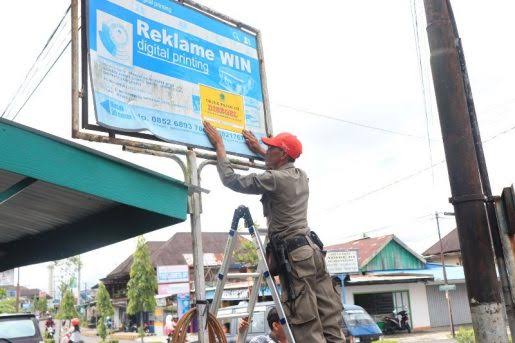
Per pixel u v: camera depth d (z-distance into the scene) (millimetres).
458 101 3963
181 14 4969
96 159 3098
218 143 3932
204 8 5207
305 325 3180
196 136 4730
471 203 3748
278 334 4473
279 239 3363
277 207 3436
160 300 34250
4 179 3486
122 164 3219
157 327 35188
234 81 5320
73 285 46625
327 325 3342
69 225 4629
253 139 5211
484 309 3580
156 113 4500
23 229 4867
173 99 4668
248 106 5402
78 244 4754
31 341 11586
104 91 4133
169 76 4695
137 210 4023
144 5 4652
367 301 26734
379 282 25484
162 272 19969
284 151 3613
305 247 3289
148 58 4562
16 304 40219
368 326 14508
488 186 3953
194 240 4375
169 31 4809
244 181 3453
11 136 2754
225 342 3770
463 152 3857
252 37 5695
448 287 24062
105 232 4379
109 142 4102
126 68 4363
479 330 3586
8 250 5504
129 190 3236
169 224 3838
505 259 3654
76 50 4035
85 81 4102
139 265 27328
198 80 4945
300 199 3463
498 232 3746
